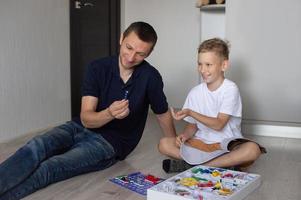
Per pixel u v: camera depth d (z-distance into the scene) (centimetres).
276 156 206
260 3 254
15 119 247
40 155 142
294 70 253
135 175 164
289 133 258
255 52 259
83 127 175
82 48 312
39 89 265
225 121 172
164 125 181
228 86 176
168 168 171
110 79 169
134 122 178
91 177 163
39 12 261
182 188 136
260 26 256
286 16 250
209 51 174
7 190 128
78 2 304
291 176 171
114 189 149
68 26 293
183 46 347
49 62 274
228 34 263
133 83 168
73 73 303
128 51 155
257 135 263
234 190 136
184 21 345
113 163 182
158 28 353
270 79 258
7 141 237
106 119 157
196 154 170
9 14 236
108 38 344
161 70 356
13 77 243
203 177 150
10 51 239
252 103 264
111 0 343
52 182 151
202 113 181
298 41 250
